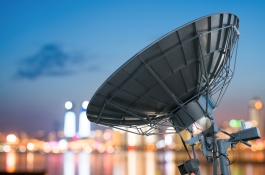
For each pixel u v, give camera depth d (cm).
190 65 2077
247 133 2134
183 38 1958
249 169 9031
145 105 2233
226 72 2212
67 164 12500
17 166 10900
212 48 2078
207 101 2147
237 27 2198
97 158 19525
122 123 2447
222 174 2117
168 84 2122
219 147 2145
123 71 1995
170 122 2364
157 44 1919
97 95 2158
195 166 2167
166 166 10600
